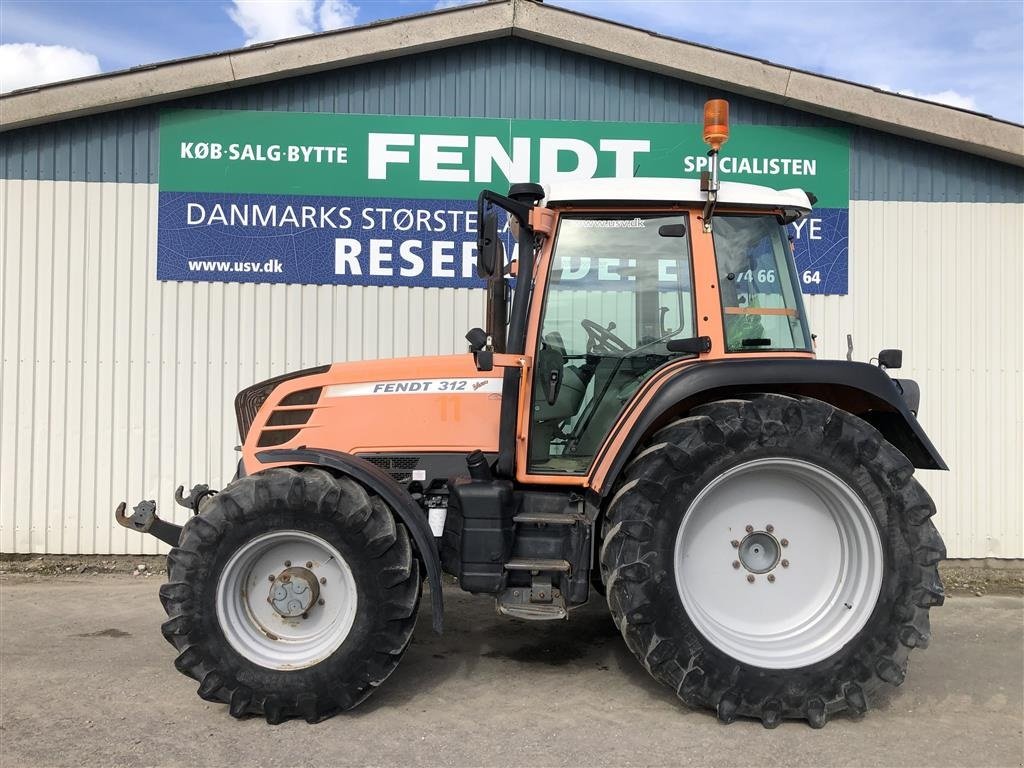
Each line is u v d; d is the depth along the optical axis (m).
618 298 3.55
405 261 5.82
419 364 3.79
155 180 5.70
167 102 5.68
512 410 3.52
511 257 5.81
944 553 3.14
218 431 5.75
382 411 3.70
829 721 3.20
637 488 3.12
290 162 5.75
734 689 3.09
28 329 5.65
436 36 5.57
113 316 5.69
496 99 5.79
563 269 3.56
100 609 4.72
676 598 3.10
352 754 2.86
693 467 3.12
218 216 5.73
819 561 3.33
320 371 3.91
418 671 3.75
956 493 5.84
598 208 3.52
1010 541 5.82
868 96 5.60
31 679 3.58
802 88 5.60
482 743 2.96
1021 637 4.39
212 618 3.08
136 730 3.05
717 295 3.45
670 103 5.84
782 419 3.15
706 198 3.42
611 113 5.82
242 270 5.75
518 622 4.55
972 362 5.87
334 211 5.78
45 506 5.65
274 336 5.77
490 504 3.33
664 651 3.08
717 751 2.91
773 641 3.24
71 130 5.65
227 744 2.94
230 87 5.67
